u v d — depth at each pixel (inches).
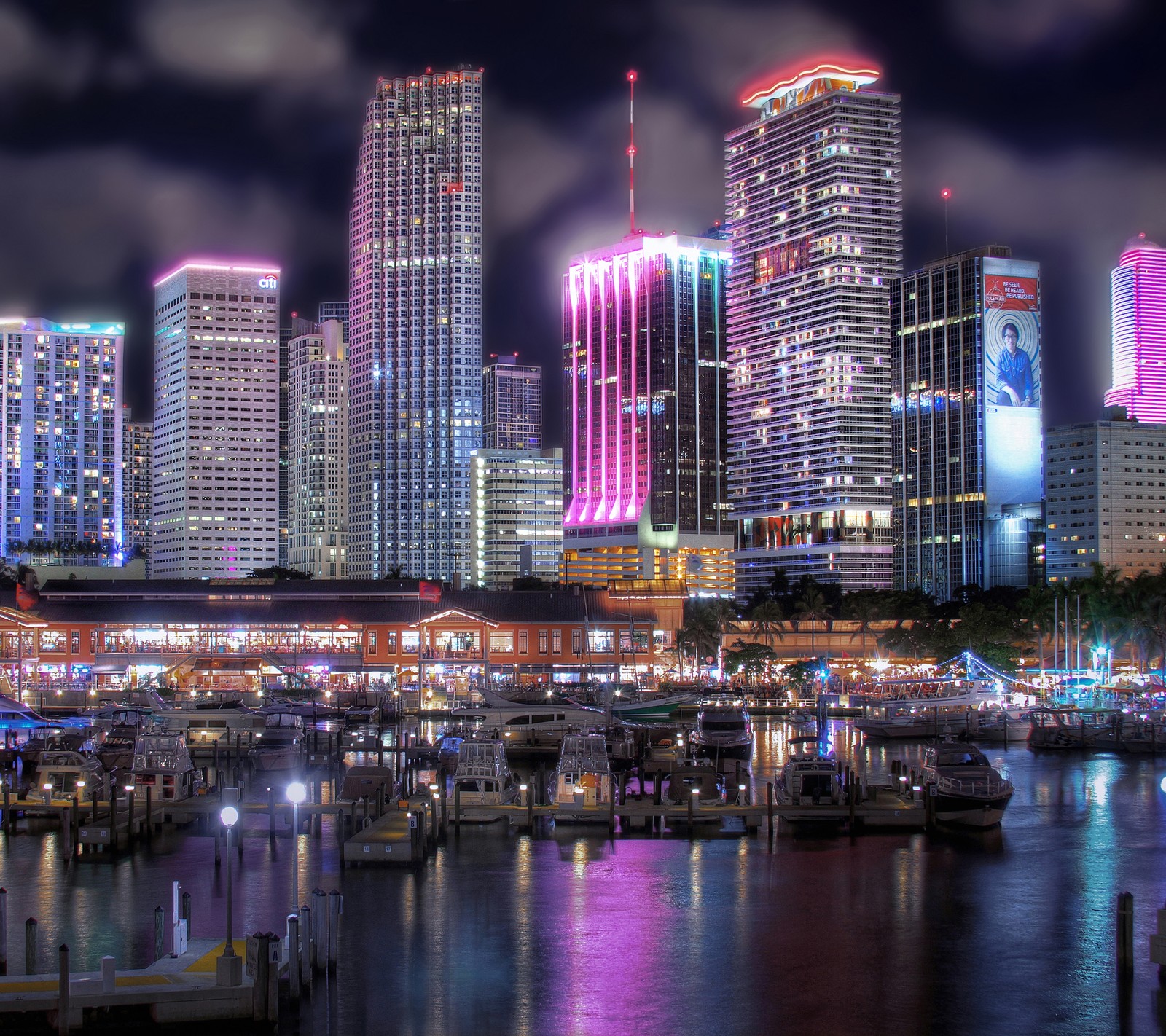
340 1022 2003.0
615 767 4813.0
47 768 3686.0
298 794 2308.1
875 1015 2053.4
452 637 7598.4
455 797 3489.2
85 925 2534.5
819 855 3184.1
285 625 7593.5
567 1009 2074.3
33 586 7677.2
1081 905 2709.2
